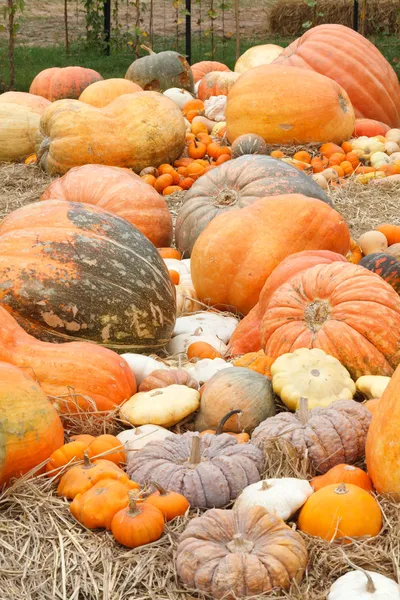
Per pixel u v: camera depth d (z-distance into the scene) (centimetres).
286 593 249
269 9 1478
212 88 733
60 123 548
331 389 306
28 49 1182
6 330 306
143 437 297
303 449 285
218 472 278
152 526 263
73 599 253
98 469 279
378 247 414
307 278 329
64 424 305
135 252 339
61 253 328
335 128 572
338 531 262
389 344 317
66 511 275
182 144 577
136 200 422
